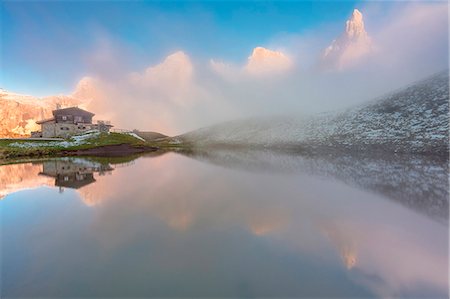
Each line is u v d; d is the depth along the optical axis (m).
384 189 15.84
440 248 7.55
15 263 6.87
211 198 13.84
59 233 8.95
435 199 13.11
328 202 12.81
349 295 5.41
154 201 13.20
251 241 8.12
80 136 70.06
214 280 5.95
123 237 8.49
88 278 6.11
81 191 16.08
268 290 5.57
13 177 23.11
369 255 7.18
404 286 5.73
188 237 8.47
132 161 38.12
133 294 5.47
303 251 7.41
